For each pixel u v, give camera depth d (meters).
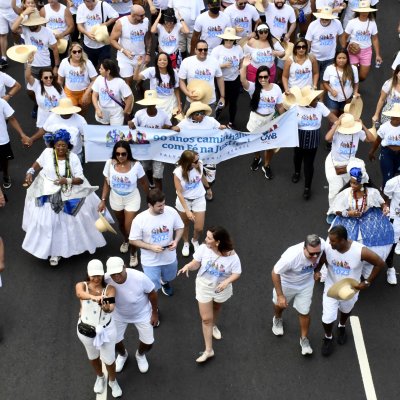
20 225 11.55
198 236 10.70
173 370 9.08
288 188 12.48
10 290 10.30
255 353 9.32
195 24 14.09
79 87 12.67
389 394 8.80
